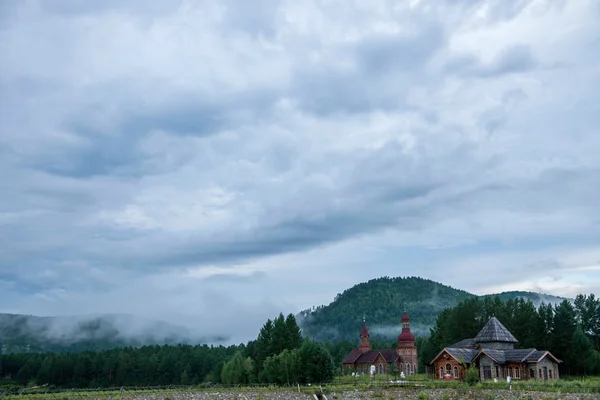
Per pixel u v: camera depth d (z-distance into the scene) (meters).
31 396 81.06
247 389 95.31
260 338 163.38
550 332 144.88
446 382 103.81
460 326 167.12
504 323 160.25
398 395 88.25
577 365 135.00
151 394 83.88
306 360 118.31
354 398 86.38
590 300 169.62
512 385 94.94
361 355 192.50
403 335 185.00
